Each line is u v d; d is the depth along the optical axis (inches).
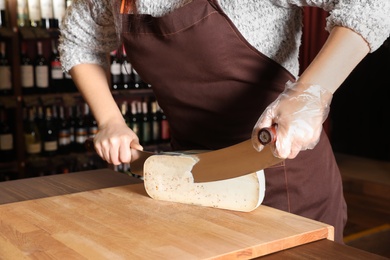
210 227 37.3
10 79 128.4
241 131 47.4
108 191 47.3
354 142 176.2
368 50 36.5
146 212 41.1
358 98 171.9
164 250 33.1
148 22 45.4
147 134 151.7
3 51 127.7
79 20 51.4
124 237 35.5
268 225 37.6
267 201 47.8
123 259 31.8
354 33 35.7
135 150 45.3
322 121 34.0
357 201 147.6
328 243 36.3
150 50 46.3
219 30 42.7
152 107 152.1
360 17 35.3
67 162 136.7
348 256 33.9
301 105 33.0
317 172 48.7
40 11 132.1
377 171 159.0
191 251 32.9
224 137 48.4
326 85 35.1
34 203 43.7
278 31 43.2
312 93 33.6
